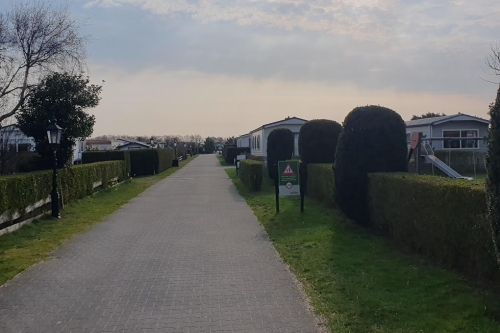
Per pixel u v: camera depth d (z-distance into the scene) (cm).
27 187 1170
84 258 876
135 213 1476
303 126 1775
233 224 1250
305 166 1759
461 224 634
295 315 569
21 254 891
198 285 704
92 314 585
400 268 712
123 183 2581
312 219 1213
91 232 1139
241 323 548
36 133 1848
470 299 552
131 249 955
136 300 637
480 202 587
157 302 629
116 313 588
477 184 637
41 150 1859
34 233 1099
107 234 1116
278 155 2527
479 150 2852
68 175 1544
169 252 927
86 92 1909
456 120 3177
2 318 573
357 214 1048
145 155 3575
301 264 791
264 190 2105
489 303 530
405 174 930
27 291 677
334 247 885
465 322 496
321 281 689
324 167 1445
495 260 565
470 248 618
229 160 5491
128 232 1145
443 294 582
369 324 521
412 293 601
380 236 952
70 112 1853
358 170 1038
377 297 597
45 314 586
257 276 745
